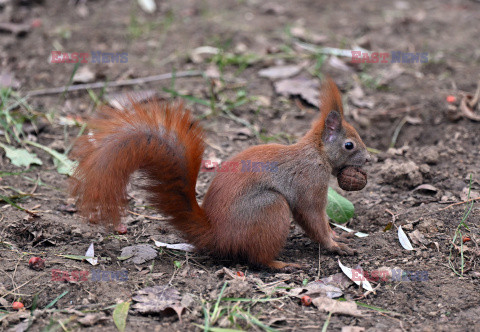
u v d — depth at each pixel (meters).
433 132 12.21
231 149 11.59
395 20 17.88
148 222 9.28
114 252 8.30
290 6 18.92
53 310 6.75
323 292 7.33
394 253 8.33
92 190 6.90
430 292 7.38
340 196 9.27
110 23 16.88
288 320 6.75
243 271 8.00
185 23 17.19
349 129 8.62
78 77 13.74
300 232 9.34
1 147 11.05
